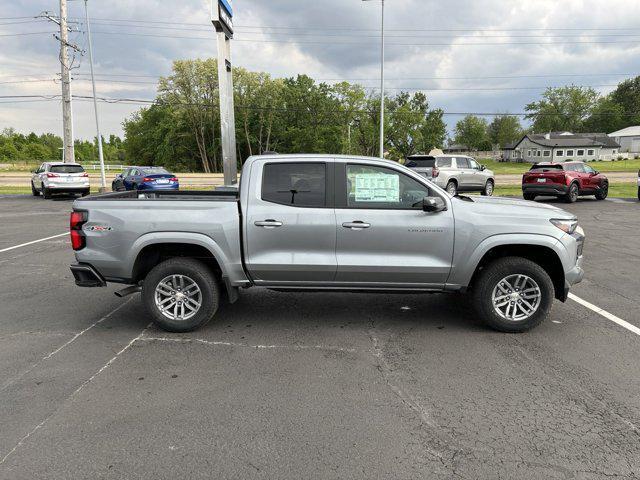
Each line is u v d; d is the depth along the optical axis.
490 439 2.99
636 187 26.83
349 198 4.78
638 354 4.33
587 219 13.95
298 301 6.04
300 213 4.73
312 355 4.33
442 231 4.70
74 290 6.62
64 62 26.25
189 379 3.83
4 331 4.97
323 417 3.25
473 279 4.97
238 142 72.38
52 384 3.74
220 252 4.76
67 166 22.12
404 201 4.78
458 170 20.61
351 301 6.04
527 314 4.81
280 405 3.42
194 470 2.69
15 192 26.70
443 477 2.63
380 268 4.74
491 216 4.72
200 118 69.44
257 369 4.02
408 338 4.74
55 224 13.48
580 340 4.68
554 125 102.31
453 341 4.66
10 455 2.82
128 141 89.88
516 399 3.50
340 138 72.06
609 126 102.94
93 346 4.55
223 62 9.20
